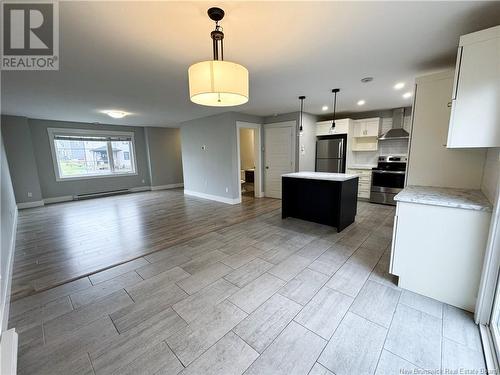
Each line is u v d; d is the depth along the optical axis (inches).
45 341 58.8
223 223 157.3
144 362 52.6
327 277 86.4
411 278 75.9
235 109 198.4
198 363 52.2
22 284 85.7
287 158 226.4
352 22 68.5
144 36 74.6
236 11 61.9
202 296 76.5
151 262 101.8
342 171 223.5
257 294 76.9
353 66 103.2
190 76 64.9
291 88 136.3
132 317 67.2
